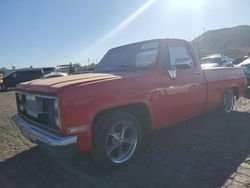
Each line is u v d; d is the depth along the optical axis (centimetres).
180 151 396
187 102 436
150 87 365
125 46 465
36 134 314
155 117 381
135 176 322
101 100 310
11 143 480
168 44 414
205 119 571
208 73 494
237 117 585
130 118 349
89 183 311
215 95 517
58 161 380
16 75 2483
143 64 409
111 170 342
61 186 308
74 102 290
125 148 359
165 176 318
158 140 448
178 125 532
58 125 291
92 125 318
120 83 333
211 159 361
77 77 359
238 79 605
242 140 434
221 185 291
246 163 344
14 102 1202
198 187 289
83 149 303
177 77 412
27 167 367
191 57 461
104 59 496
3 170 360
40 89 318
